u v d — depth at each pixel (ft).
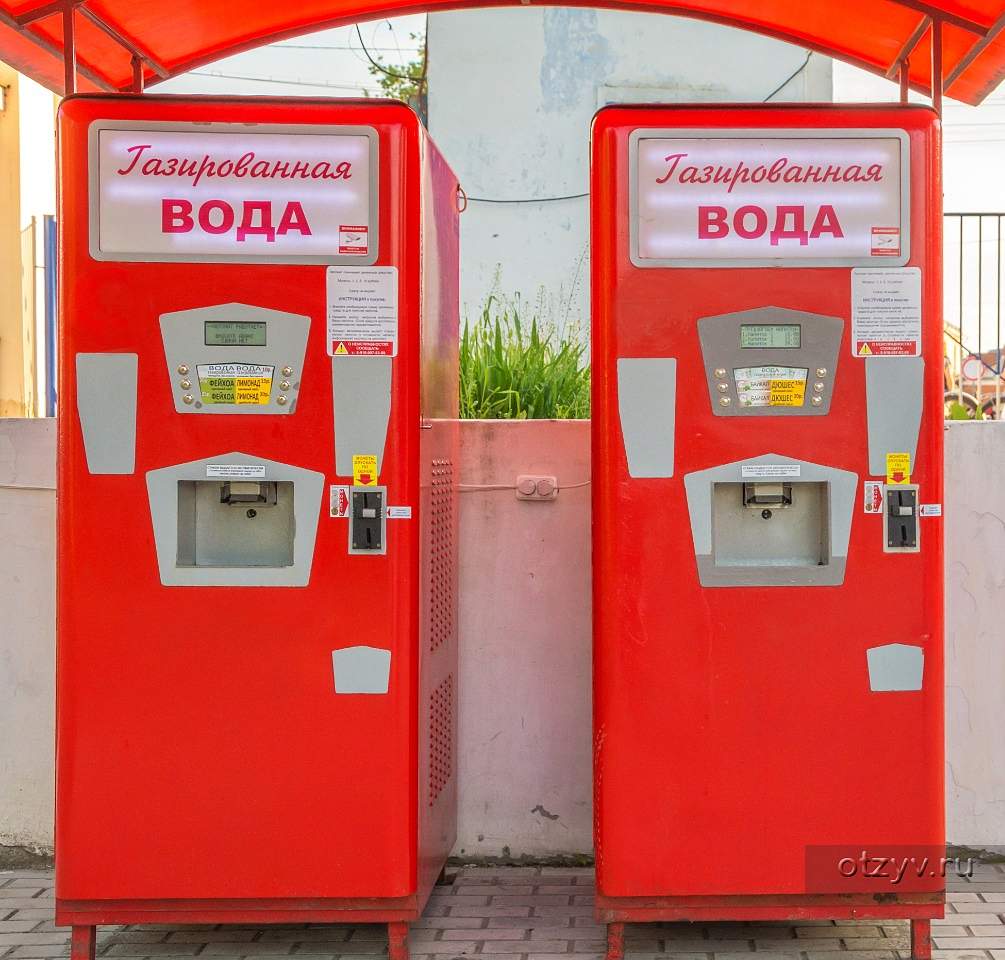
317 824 9.34
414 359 9.41
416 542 9.48
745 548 9.78
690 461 9.36
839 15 11.27
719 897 9.39
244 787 9.33
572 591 11.94
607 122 9.37
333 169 9.29
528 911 10.78
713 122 9.35
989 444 11.78
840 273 9.36
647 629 9.38
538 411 13.91
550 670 11.98
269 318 9.29
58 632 9.36
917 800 9.36
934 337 9.40
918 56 11.84
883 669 9.36
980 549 11.84
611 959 9.48
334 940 10.21
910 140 9.39
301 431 9.31
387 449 9.32
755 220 9.36
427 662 10.00
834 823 9.37
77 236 9.24
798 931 10.34
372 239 9.30
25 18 10.39
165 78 12.42
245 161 9.27
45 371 19.86
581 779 11.98
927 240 9.39
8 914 10.80
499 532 11.98
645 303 9.34
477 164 30.30
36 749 12.00
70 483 9.30
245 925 10.64
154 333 9.27
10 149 19.17
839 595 9.37
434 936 10.18
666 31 30.04
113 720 9.32
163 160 9.27
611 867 9.39
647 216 9.36
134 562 9.30
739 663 9.36
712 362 9.35
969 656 11.87
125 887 9.33
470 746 12.01
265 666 9.33
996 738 11.87
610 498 9.39
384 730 9.33
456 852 12.04
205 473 9.29
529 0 11.59
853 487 9.36
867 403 9.36
